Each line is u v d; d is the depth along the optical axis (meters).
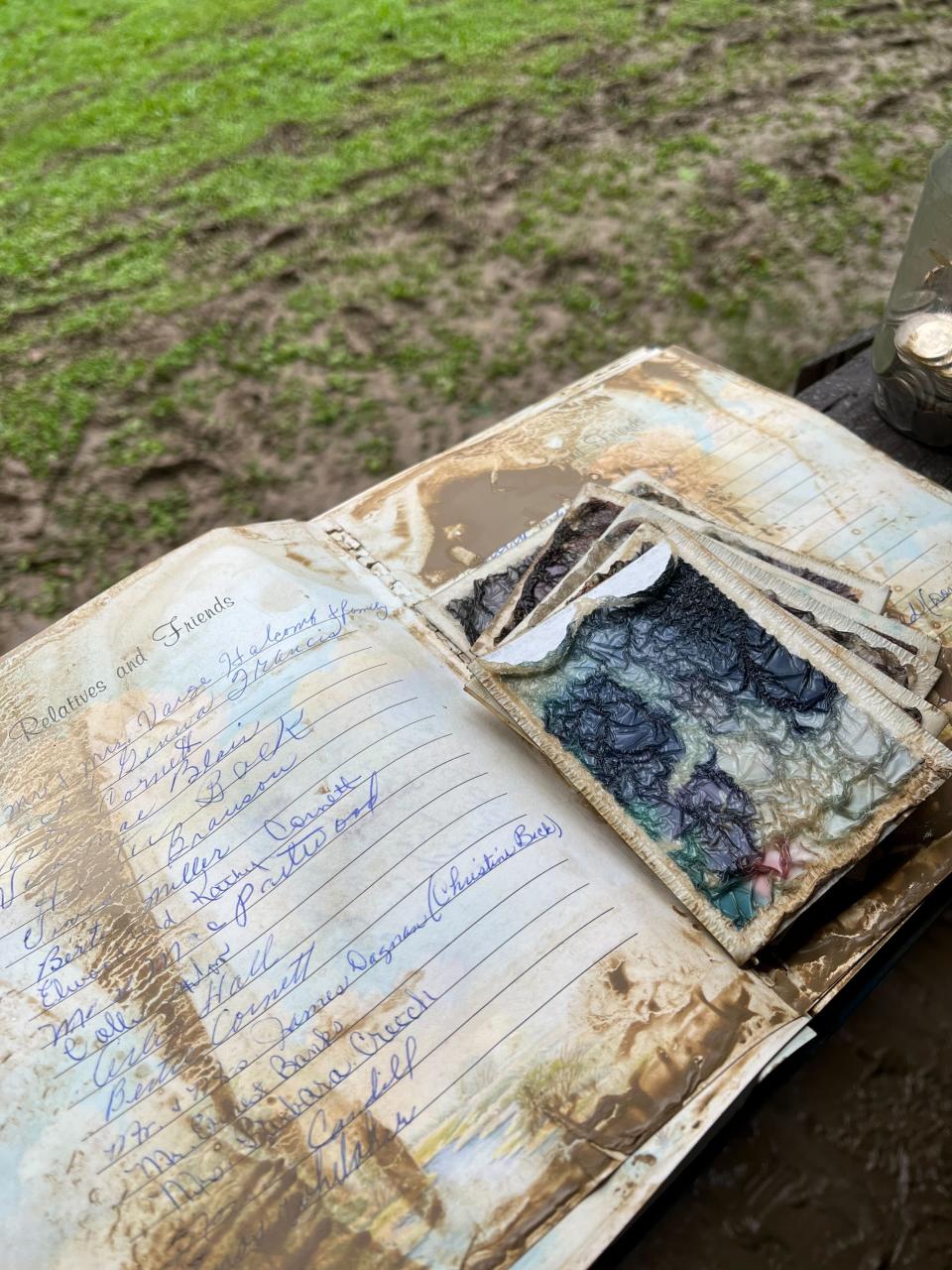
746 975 0.56
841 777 0.59
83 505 1.67
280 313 1.99
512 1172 0.50
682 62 2.61
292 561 0.78
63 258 2.21
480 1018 0.54
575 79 2.58
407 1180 0.50
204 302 2.04
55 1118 0.53
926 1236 0.59
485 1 3.01
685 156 2.28
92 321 2.02
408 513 0.84
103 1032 0.56
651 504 0.73
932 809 0.63
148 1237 0.49
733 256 1.99
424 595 0.77
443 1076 0.52
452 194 2.24
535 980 0.55
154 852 0.62
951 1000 0.67
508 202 2.21
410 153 2.39
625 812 0.61
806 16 2.73
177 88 2.77
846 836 0.58
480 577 0.77
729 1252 0.59
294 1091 0.53
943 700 0.68
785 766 0.60
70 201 2.39
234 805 0.63
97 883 0.61
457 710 0.68
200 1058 0.54
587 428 0.90
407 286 2.02
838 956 0.58
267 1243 0.49
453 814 0.61
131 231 2.26
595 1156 0.50
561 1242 0.48
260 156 2.46
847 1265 0.58
